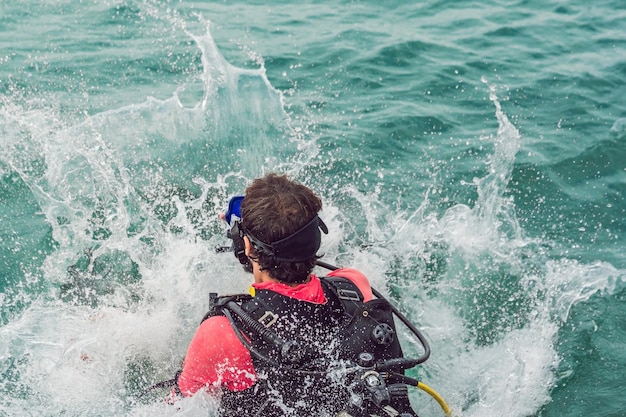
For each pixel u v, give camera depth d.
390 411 2.30
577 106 6.27
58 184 4.52
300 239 2.33
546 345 3.50
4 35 6.95
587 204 4.84
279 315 2.31
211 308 2.41
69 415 2.90
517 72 6.96
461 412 3.05
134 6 7.94
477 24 8.27
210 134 5.16
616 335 3.58
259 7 8.41
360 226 4.33
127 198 4.41
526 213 4.69
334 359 2.32
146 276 3.66
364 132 5.54
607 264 4.14
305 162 5.04
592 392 3.21
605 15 8.74
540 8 8.98
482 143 5.51
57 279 3.74
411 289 3.85
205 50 5.93
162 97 5.86
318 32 7.66
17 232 4.10
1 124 5.14
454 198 4.77
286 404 2.31
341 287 2.48
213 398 2.38
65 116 5.39
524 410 3.11
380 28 7.89
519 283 3.94
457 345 3.50
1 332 3.34
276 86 6.32
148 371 3.15
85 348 3.21
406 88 6.45
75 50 6.70
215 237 4.02
